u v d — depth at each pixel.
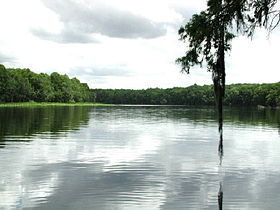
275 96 153.88
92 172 14.96
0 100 132.50
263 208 10.36
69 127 37.91
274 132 34.19
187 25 8.38
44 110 86.88
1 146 22.19
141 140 26.89
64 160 17.67
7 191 11.91
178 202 10.91
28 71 170.12
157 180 13.64
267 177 14.26
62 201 10.89
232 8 7.82
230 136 30.30
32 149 21.09
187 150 21.66
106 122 47.84
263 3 7.80
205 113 86.12
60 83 191.00
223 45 8.23
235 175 14.63
